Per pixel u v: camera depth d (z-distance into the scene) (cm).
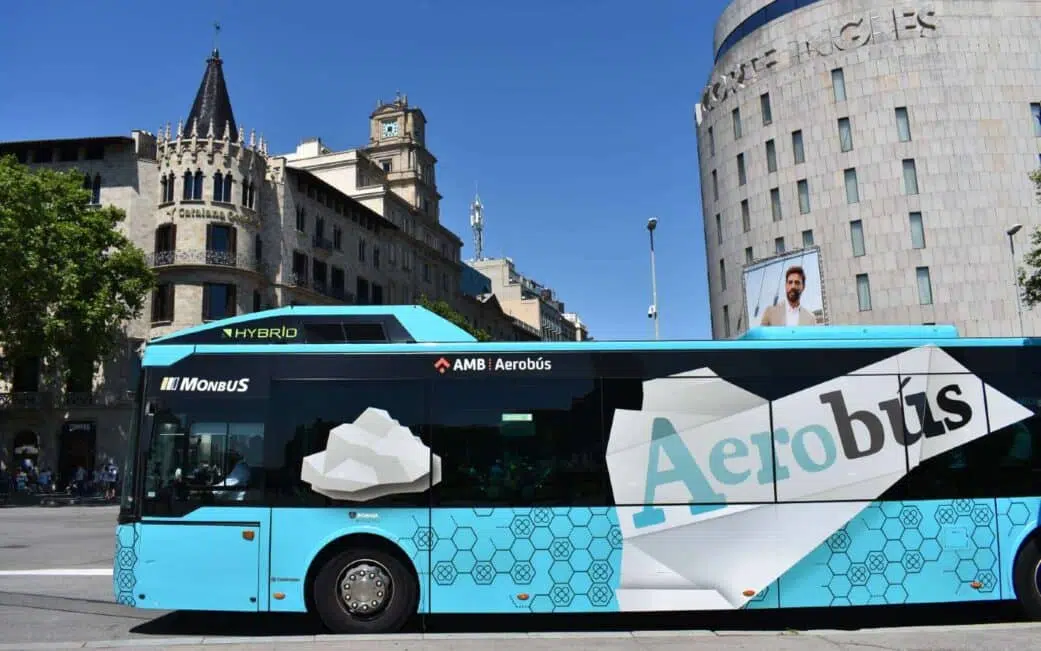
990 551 864
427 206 7225
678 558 842
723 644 759
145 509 847
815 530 855
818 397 883
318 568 847
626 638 794
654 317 3581
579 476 854
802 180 4753
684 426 868
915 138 4469
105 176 4409
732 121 5191
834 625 905
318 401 870
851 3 4691
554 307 13138
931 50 4512
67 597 1075
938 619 938
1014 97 4475
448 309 5484
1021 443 888
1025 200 4375
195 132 4428
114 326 4022
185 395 873
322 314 927
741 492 858
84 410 4238
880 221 4478
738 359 890
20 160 4472
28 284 3456
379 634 820
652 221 3606
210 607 829
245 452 859
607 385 877
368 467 852
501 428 866
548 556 838
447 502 846
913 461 875
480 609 829
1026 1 4562
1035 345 916
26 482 3941
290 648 745
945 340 911
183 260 4272
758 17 5100
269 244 4759
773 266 4584
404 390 874
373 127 7206
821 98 4716
